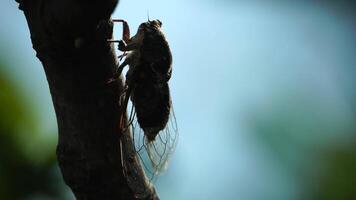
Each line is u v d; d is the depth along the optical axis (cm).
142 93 59
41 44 53
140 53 60
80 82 54
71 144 55
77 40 53
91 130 54
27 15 53
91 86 54
